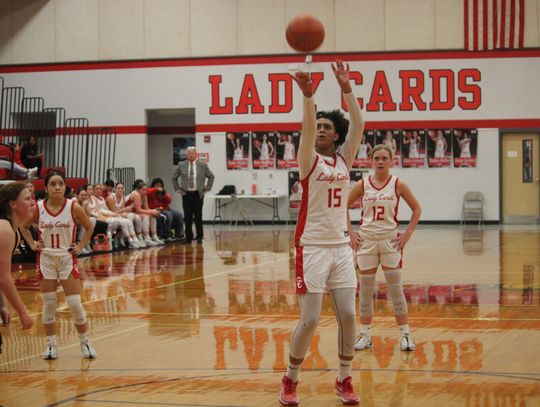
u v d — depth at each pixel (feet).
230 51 96.48
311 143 18.49
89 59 98.02
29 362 24.43
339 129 19.86
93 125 98.12
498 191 93.40
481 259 54.65
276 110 95.96
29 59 98.73
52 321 25.08
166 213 73.82
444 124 93.81
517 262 52.31
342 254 19.06
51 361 24.54
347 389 18.99
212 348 26.04
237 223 98.53
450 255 57.98
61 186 25.29
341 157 19.44
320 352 25.11
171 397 19.75
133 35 97.60
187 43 97.04
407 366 22.90
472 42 92.94
